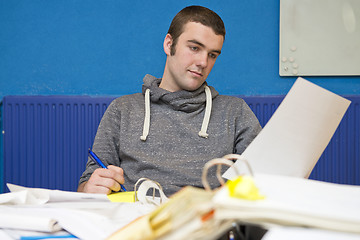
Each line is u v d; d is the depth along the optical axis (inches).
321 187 19.5
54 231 23.6
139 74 86.0
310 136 28.8
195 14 49.7
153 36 85.5
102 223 23.2
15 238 22.4
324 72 82.6
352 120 81.3
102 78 86.4
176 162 47.7
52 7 86.3
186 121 50.4
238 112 52.3
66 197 29.6
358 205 16.7
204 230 15.1
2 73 87.5
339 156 81.8
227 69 84.4
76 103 84.8
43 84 87.2
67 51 86.7
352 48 81.8
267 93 84.3
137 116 51.4
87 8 85.9
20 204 28.3
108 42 86.0
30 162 85.5
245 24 83.9
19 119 85.7
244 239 22.1
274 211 15.0
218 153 48.4
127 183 47.6
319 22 82.0
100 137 50.6
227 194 16.2
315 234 13.6
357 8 81.3
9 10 86.8
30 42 86.9
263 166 29.5
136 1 85.3
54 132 85.3
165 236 16.1
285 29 82.6
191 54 49.7
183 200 16.3
